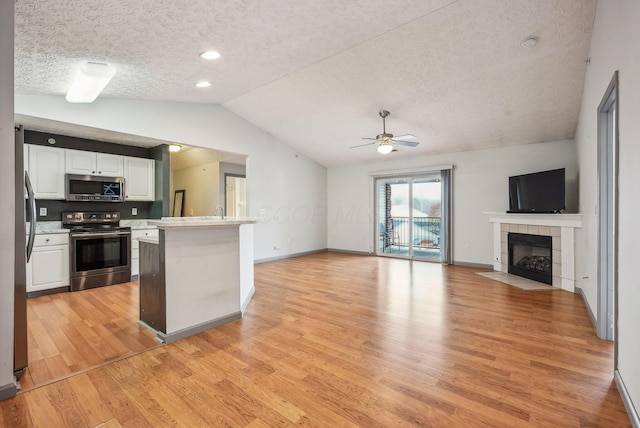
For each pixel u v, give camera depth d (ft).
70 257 13.64
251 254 13.42
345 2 7.82
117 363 7.39
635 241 5.50
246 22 8.06
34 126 12.69
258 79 13.04
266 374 6.91
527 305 11.82
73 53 8.34
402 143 15.30
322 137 21.35
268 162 21.71
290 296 13.17
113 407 5.74
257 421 5.36
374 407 5.74
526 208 16.52
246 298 12.03
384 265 20.51
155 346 8.29
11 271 6.11
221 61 10.55
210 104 17.35
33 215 7.33
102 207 16.31
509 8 9.09
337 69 13.47
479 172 19.63
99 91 10.56
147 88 12.53
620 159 6.45
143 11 6.80
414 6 8.56
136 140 15.71
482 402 5.86
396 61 12.37
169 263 8.63
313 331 9.36
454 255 20.68
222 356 7.75
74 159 14.46
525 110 14.62
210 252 9.61
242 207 25.49
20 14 6.33
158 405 5.80
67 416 5.49
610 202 8.64
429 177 22.68
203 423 5.31
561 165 16.96
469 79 12.96
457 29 10.17
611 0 7.09
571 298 12.76
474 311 11.14
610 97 7.64
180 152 23.61
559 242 14.33
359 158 24.45
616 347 6.48
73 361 7.48
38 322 10.01
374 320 10.27
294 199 24.08
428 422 5.31
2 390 5.92
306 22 8.59
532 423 5.26
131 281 15.56
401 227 24.22
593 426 5.19
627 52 5.93
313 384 6.51
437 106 15.33
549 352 7.91
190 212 26.11
